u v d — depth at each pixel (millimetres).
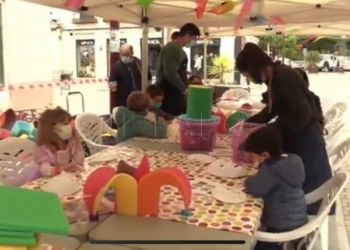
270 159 1934
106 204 1597
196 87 2580
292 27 6035
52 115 2186
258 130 2059
